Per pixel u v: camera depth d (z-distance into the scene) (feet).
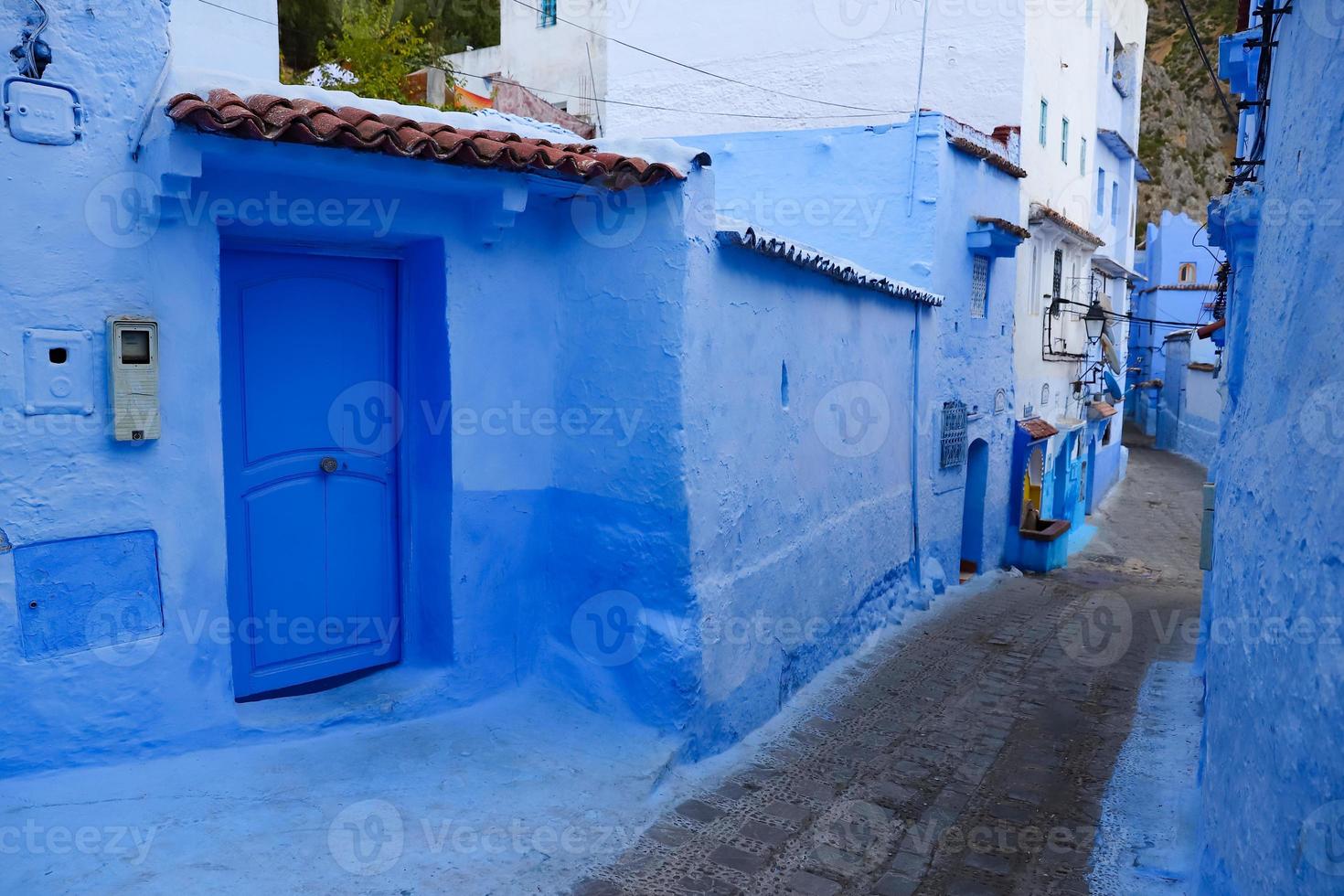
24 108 12.22
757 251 19.90
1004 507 46.47
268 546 16.33
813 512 24.39
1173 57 186.60
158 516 13.78
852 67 46.75
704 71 49.55
